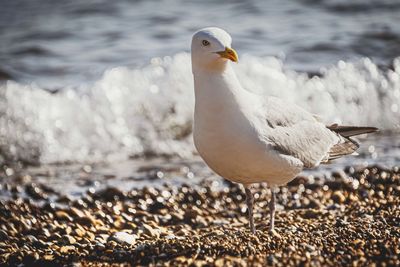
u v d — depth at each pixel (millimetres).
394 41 22766
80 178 15016
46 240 10211
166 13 25797
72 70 20562
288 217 10727
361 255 8055
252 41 22531
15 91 18656
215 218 11688
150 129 18062
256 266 7660
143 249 8617
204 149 8812
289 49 21828
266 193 12891
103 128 17953
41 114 18047
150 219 11562
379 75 20578
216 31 8727
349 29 23875
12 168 16234
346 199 12094
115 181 14633
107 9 26391
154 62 20547
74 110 18312
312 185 13195
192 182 14258
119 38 23141
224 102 8555
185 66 20078
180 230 10367
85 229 10812
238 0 27469
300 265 7695
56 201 13086
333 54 21672
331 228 9359
